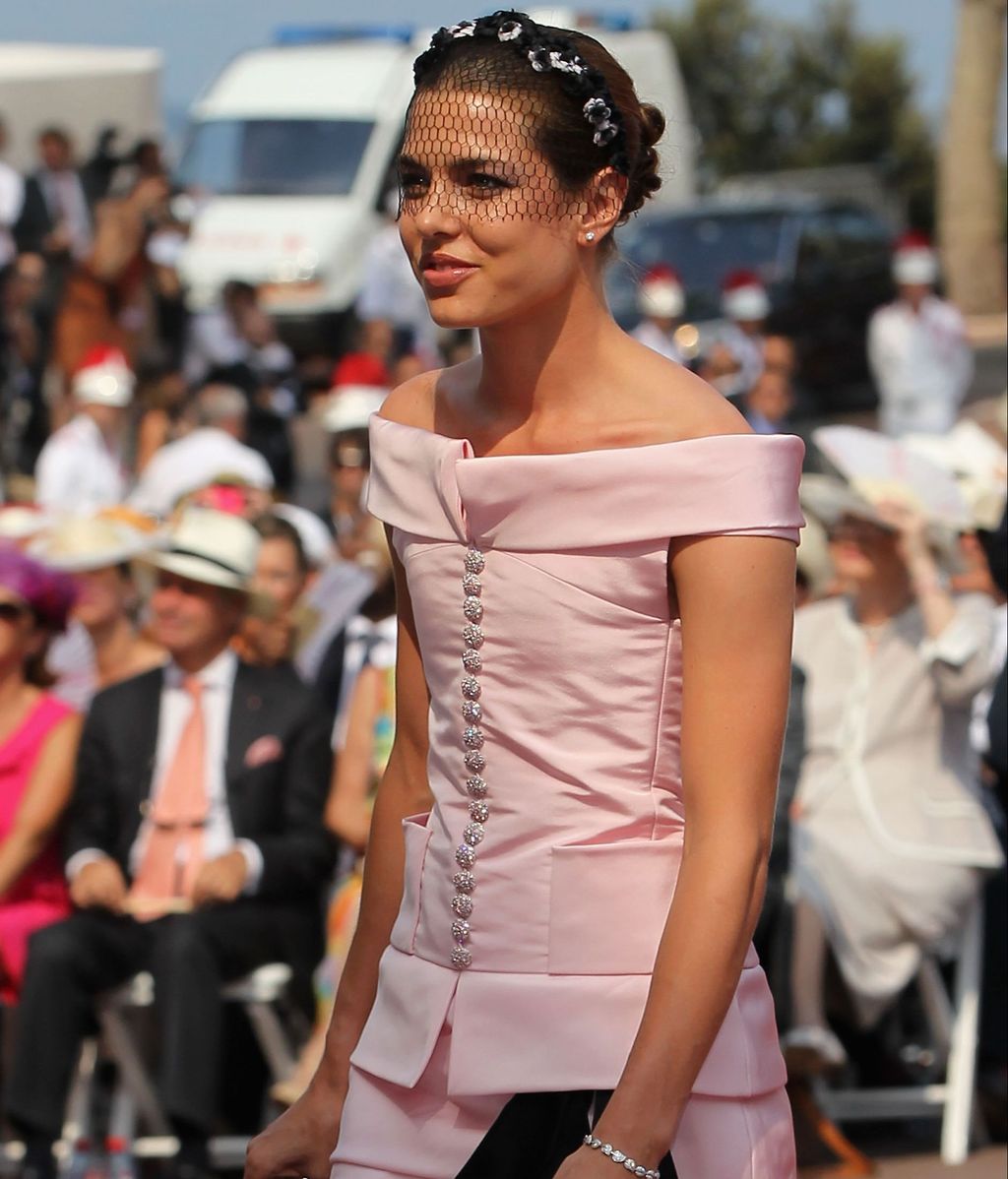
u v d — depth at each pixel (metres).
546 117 5.35
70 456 27.14
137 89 53.00
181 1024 12.16
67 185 40.31
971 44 77.25
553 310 5.45
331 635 16.97
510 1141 5.58
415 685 5.99
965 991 13.66
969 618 13.62
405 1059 5.68
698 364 36.75
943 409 39.88
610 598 5.34
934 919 13.37
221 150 47.06
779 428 27.39
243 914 12.64
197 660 13.27
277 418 29.58
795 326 44.62
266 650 13.59
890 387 39.91
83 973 12.27
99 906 12.55
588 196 5.44
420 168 5.42
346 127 46.78
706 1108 5.44
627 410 5.41
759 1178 5.46
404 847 6.07
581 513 5.31
